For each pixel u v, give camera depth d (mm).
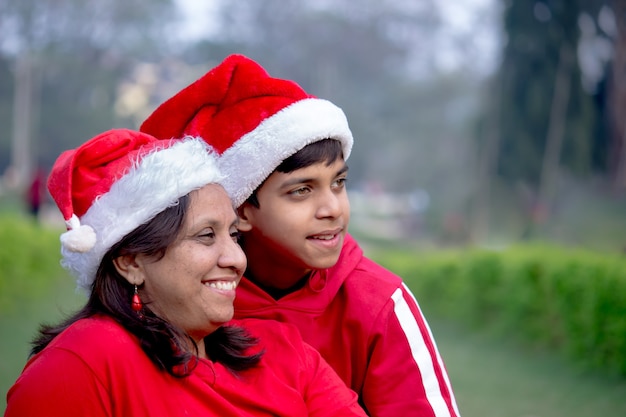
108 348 2061
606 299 7500
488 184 33281
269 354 2385
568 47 32375
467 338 9836
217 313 2158
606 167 33344
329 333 2602
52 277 14969
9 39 51469
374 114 60031
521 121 32531
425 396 2461
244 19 59594
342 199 2549
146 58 56188
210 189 2191
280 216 2484
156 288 2145
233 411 2135
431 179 56094
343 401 2342
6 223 14156
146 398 2049
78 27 52719
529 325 9055
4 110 50719
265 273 2660
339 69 59406
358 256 2754
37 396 1988
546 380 7340
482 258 10383
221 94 2617
